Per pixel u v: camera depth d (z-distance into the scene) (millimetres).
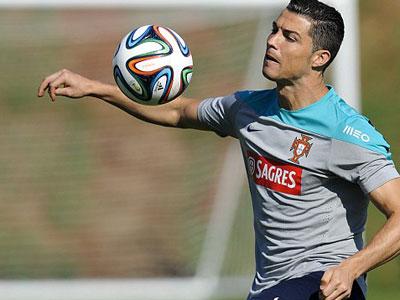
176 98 20750
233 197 42344
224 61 39844
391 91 57375
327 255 18719
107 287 41625
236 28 39094
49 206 46938
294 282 18500
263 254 19391
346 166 18328
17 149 47250
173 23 39812
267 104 19438
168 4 34844
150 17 39969
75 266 46156
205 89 40312
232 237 41875
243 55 39312
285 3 35312
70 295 41375
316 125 18578
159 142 48188
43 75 42719
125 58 19750
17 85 45469
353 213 18875
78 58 42719
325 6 18703
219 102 20688
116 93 21547
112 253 47156
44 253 46438
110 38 42125
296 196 18828
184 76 19969
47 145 47656
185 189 47094
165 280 42031
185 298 41062
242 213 41750
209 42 39938
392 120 55344
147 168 48156
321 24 18531
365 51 59812
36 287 41500
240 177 42250
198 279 42000
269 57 18750
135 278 46125
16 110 47844
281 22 18734
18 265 45938
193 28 40000
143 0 34844
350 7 33406
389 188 17969
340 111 18625
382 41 60125
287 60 18594
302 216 18844
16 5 34438
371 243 17266
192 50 40188
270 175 19094
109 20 40875
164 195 47438
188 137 47125
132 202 47719
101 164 48094
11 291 41250
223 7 35219
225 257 41781
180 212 47000
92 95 21609
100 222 47344
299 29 18516
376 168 18094
